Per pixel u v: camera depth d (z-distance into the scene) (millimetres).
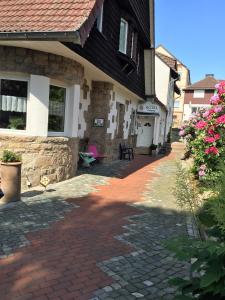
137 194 8703
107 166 13445
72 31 6746
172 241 2756
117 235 5621
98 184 9602
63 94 9492
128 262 4617
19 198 7250
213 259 2498
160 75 26062
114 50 12367
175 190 4086
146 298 3729
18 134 8430
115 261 4629
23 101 8523
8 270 4234
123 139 17094
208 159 7316
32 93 8383
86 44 9070
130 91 16125
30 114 8469
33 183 8617
